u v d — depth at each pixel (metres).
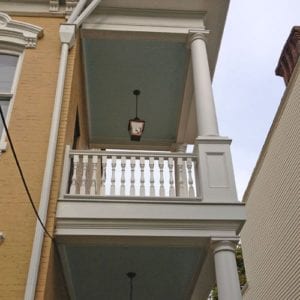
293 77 11.03
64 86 7.12
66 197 6.27
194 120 10.75
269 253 13.55
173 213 6.16
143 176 6.59
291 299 11.67
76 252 6.95
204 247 6.46
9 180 6.13
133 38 8.45
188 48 8.48
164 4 8.49
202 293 8.35
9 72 7.48
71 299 8.32
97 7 8.44
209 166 6.61
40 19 8.08
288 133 11.66
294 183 11.31
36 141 6.52
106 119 11.07
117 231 6.08
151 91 10.16
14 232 5.70
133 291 8.59
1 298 5.19
